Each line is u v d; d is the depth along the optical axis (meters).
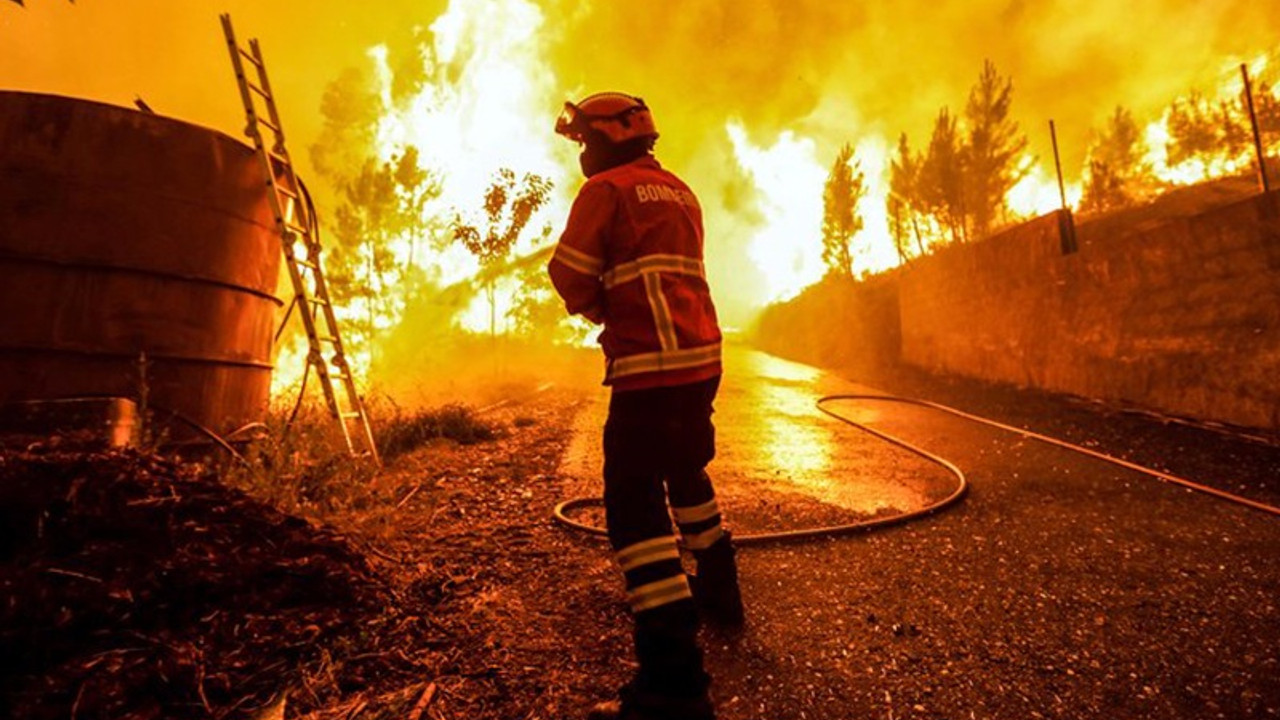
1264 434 5.28
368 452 4.64
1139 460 4.79
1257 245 5.51
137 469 2.36
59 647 1.67
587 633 2.16
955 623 2.25
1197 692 1.81
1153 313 6.68
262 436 4.59
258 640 1.89
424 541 3.08
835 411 7.65
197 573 2.01
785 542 3.13
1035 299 8.65
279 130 5.04
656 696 1.55
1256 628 2.18
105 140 3.88
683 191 2.04
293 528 2.43
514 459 5.00
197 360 4.26
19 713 1.48
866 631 2.20
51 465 2.16
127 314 3.95
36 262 3.68
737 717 1.71
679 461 1.84
